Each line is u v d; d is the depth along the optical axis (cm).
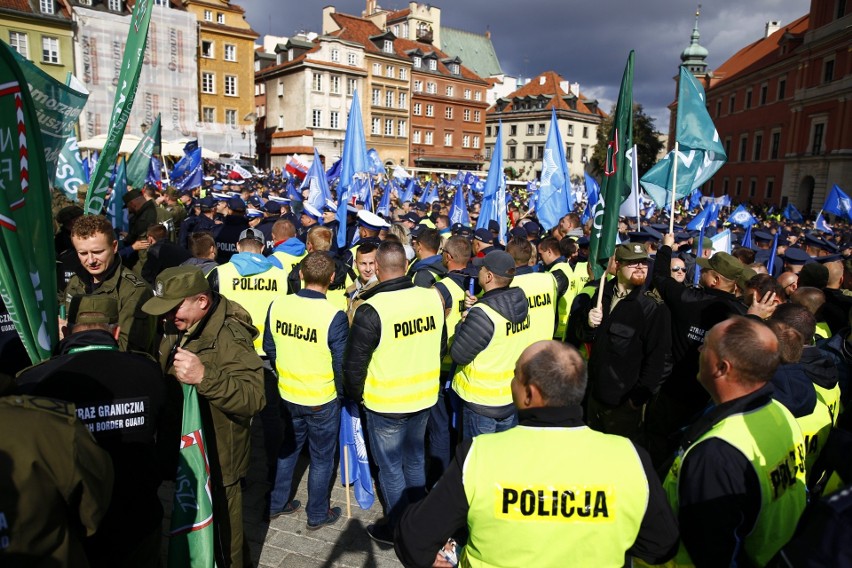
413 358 377
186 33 4431
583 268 618
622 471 192
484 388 401
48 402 186
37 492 168
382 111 5941
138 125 4244
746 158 5294
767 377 226
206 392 276
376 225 687
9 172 220
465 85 6900
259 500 448
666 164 674
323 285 401
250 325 324
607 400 419
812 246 877
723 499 207
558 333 609
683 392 415
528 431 198
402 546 196
